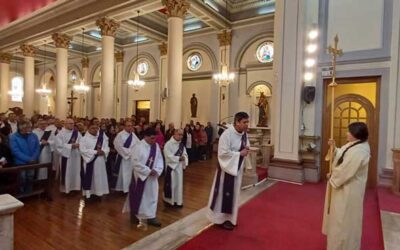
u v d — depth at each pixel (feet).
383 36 19.56
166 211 14.88
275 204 15.61
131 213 13.00
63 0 33.24
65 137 17.76
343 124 21.49
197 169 27.02
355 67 20.48
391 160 19.07
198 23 41.78
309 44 21.76
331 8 21.34
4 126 19.58
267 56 37.27
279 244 10.76
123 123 21.13
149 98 47.96
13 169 14.53
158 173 12.74
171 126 25.81
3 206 7.04
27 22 40.22
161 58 46.06
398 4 19.02
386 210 13.64
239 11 38.32
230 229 12.08
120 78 51.60
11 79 64.08
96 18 32.76
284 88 21.72
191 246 10.55
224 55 39.88
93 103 56.59
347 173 8.82
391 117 19.12
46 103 65.62
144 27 40.04
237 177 12.14
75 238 11.41
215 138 40.45
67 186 17.37
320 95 21.68
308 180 21.31
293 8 21.44
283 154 21.68
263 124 36.60
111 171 19.07
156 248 10.44
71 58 59.41
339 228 9.04
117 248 10.53
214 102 40.96
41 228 12.39
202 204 16.16
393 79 19.07
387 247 9.67
